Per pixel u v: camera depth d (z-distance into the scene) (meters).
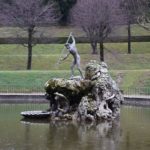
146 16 107.75
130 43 112.44
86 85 49.91
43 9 105.38
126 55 103.88
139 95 69.81
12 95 70.50
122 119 49.66
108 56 103.75
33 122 47.56
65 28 127.44
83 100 49.59
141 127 44.16
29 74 82.12
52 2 124.12
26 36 118.94
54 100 51.22
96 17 98.19
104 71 51.31
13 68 98.69
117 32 120.50
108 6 100.06
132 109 59.62
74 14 109.06
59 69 97.06
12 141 37.19
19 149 34.22
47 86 50.72
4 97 70.44
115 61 100.94
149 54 104.44
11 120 48.72
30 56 95.06
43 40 117.00
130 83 77.75
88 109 49.06
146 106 63.78
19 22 99.56
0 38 118.75
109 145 35.78
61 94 50.09
